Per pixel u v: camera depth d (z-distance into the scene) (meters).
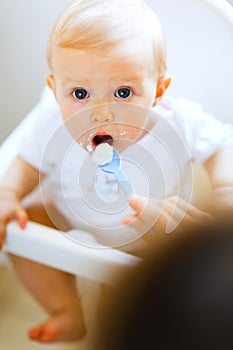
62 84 0.65
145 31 0.64
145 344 0.29
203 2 0.70
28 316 0.63
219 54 0.74
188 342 0.29
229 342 0.29
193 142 0.78
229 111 0.78
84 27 0.62
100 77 0.63
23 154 0.75
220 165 0.78
